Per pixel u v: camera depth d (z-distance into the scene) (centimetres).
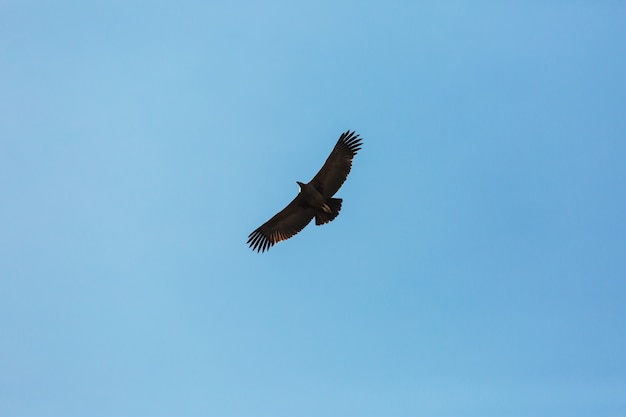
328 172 6000
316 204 5953
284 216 6050
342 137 6006
